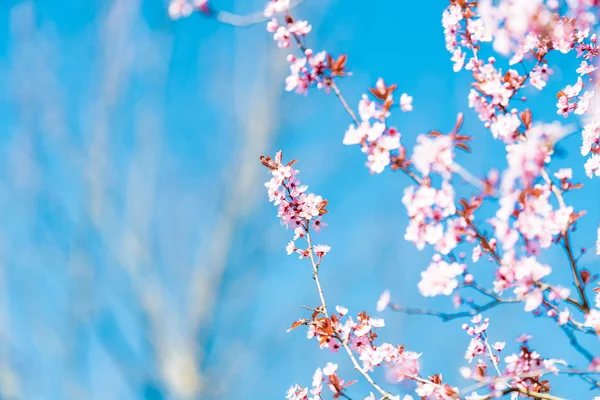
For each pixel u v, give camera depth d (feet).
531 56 8.04
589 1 7.80
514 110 7.96
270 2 8.18
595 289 8.01
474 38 8.12
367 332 8.29
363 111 7.93
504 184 7.68
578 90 8.13
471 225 7.82
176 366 14.16
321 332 8.20
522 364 8.12
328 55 8.09
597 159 8.05
